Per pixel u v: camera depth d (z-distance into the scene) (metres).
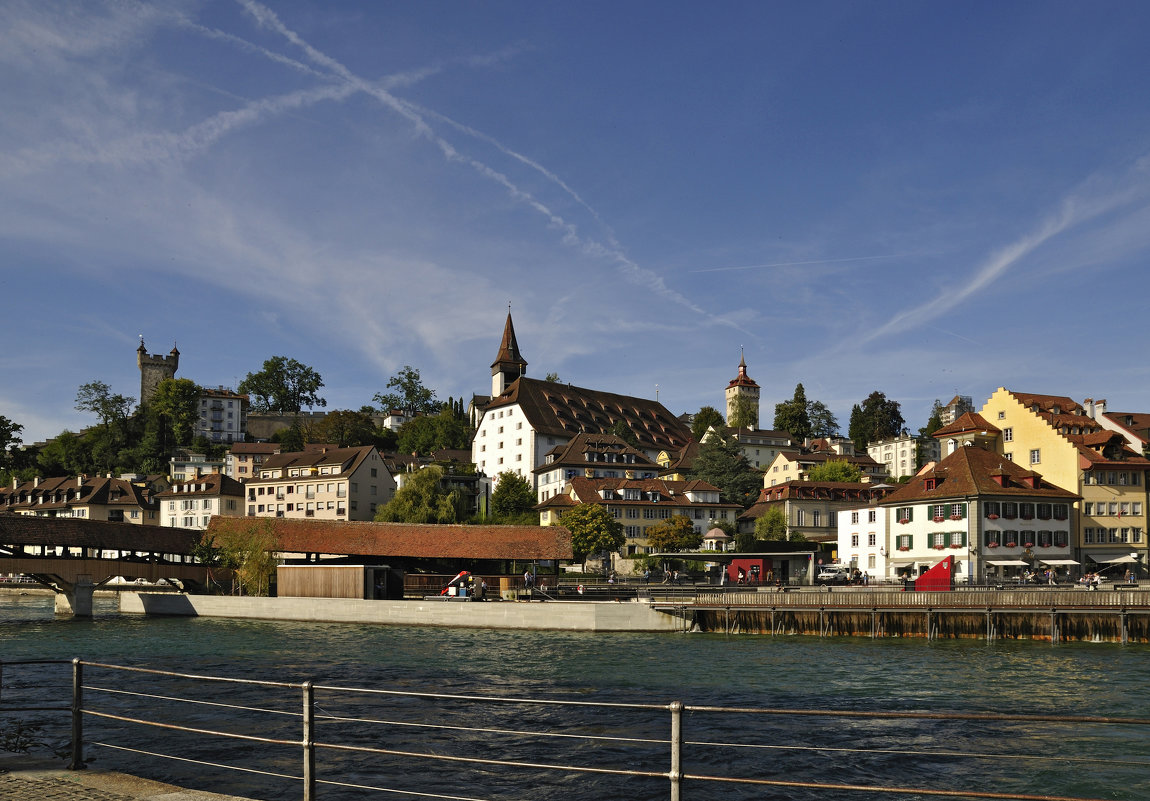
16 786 12.46
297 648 49.16
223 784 20.64
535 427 155.88
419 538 84.75
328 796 20.03
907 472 196.62
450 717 29.08
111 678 36.78
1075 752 24.66
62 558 72.94
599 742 25.75
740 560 97.12
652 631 58.78
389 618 63.78
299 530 84.81
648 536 113.25
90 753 23.25
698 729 27.61
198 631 59.28
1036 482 86.19
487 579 78.12
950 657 45.38
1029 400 97.19
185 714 28.94
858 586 69.25
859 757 24.30
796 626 58.25
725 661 43.88
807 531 120.94
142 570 78.25
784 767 23.30
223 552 82.06
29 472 182.50
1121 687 35.84
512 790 20.95
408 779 21.67
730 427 189.50
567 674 39.44
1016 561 81.12
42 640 53.88
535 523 120.88
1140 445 95.06
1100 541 87.19
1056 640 51.88
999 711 30.89
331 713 29.53
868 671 40.44
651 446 175.50
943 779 22.23
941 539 84.62
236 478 180.12
